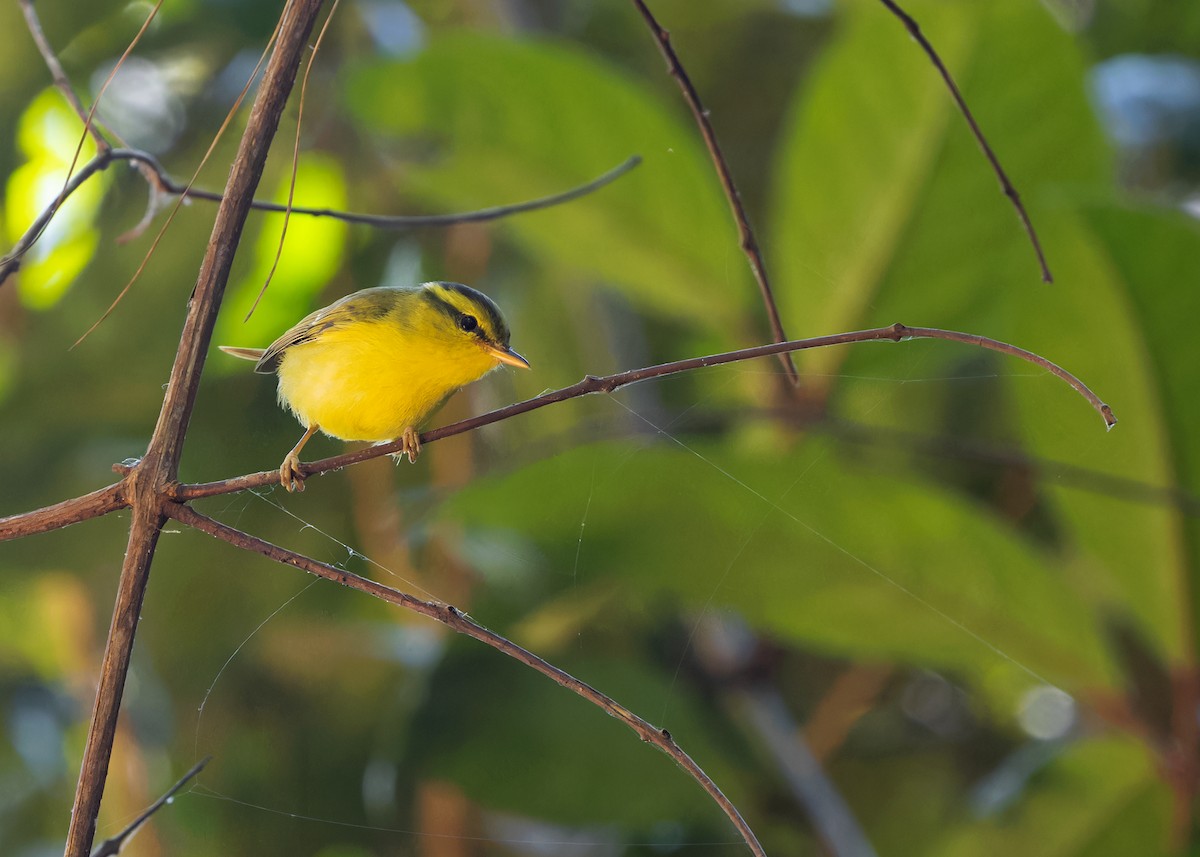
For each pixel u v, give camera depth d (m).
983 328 5.13
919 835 5.23
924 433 5.21
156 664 5.23
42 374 5.23
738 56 5.28
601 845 5.21
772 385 5.14
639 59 5.28
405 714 5.17
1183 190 5.19
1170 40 5.22
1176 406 5.10
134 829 5.03
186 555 5.22
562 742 5.17
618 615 5.21
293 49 5.03
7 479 5.23
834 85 5.12
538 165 5.14
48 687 5.29
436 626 5.21
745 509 5.12
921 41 5.05
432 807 5.21
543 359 5.23
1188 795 5.11
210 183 5.23
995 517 5.11
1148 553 5.11
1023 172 5.12
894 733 5.25
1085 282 5.10
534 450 5.14
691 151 5.13
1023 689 5.22
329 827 5.22
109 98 5.23
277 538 5.22
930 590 5.12
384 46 5.25
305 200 5.25
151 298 5.23
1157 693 5.13
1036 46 5.11
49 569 5.23
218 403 5.23
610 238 5.14
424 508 5.21
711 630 5.20
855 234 5.13
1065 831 5.13
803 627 5.13
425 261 5.26
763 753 5.19
